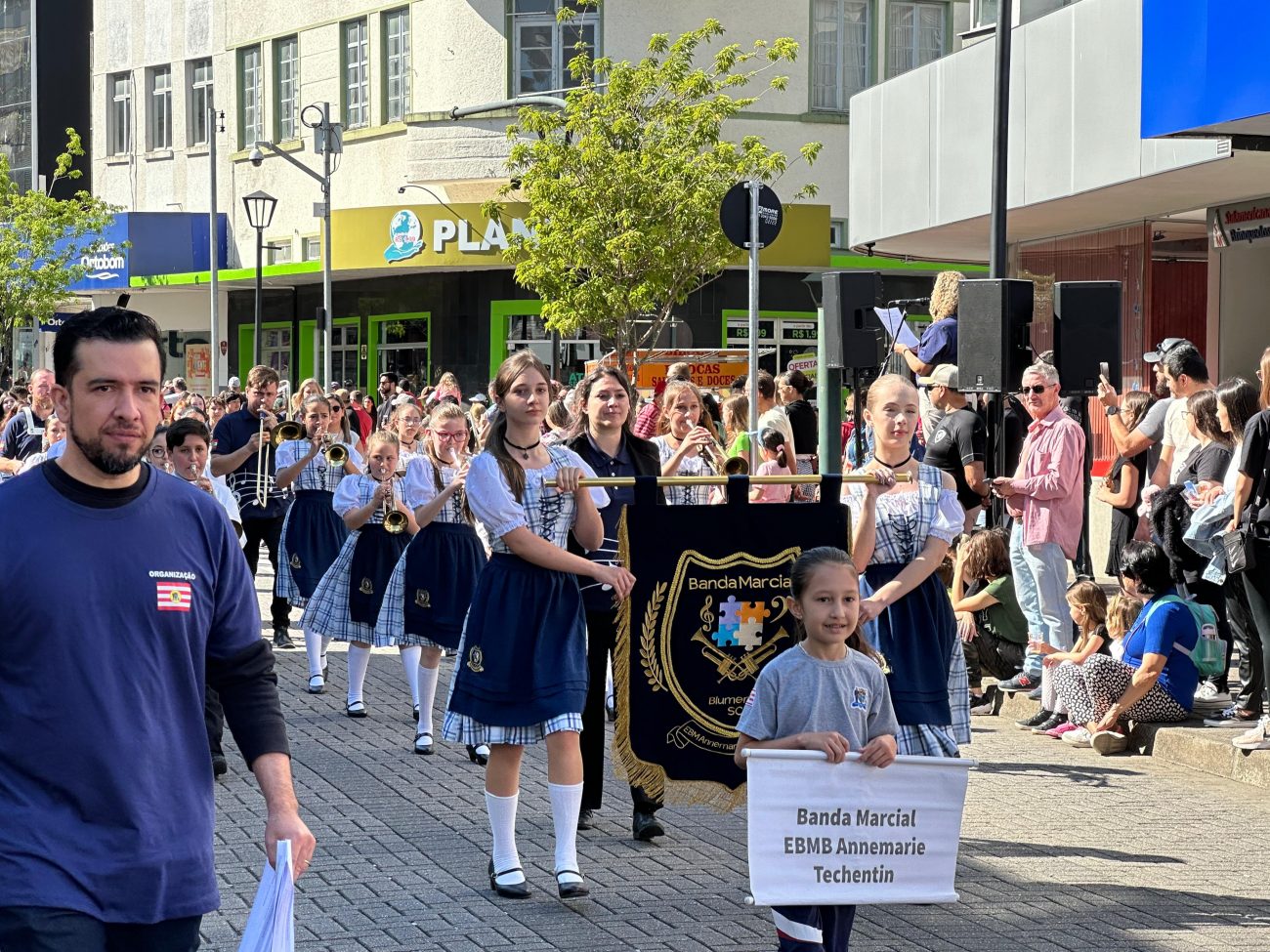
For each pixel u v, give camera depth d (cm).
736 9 3344
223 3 4141
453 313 3475
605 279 2489
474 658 658
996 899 662
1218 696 1036
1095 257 1931
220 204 4169
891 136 1931
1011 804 831
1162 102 1298
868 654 567
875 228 1981
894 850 512
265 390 1327
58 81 5044
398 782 873
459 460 975
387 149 3669
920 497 671
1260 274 1772
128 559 365
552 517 666
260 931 358
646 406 1234
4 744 357
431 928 616
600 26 3322
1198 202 1662
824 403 959
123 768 359
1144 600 988
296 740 984
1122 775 898
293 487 1238
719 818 805
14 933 347
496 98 3362
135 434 362
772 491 1088
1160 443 1530
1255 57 1188
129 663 362
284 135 3994
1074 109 1567
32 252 3966
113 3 4469
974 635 1100
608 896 661
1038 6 1914
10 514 361
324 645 1194
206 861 371
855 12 3425
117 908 356
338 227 3428
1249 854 734
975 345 1048
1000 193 1279
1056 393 1041
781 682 525
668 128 2516
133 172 4419
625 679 674
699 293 3281
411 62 3562
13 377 4166
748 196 1153
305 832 375
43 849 352
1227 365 1769
